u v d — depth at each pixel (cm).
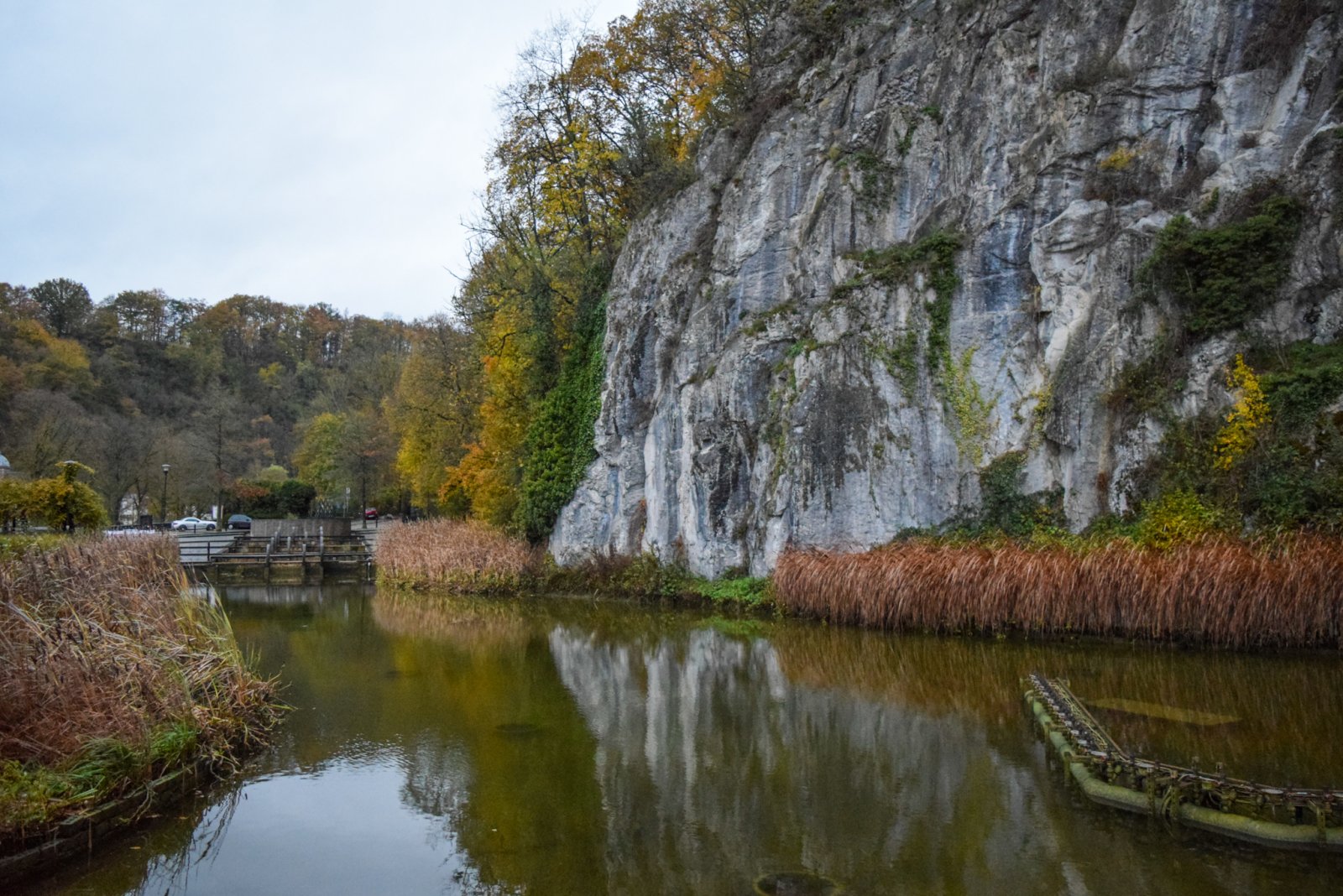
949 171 2055
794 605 1856
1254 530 1385
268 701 1266
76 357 6719
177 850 797
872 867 711
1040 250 1819
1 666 843
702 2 3098
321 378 9188
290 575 3512
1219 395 1510
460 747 1082
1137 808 802
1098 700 1109
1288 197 1530
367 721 1206
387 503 6000
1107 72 1823
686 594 2191
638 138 3003
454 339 4112
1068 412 1691
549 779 955
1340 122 1540
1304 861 695
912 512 1873
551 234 3344
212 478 6031
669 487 2416
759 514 2094
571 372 2891
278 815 878
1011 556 1563
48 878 746
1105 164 1775
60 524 3033
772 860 731
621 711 1230
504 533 2952
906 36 2238
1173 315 1606
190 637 1182
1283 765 865
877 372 1942
